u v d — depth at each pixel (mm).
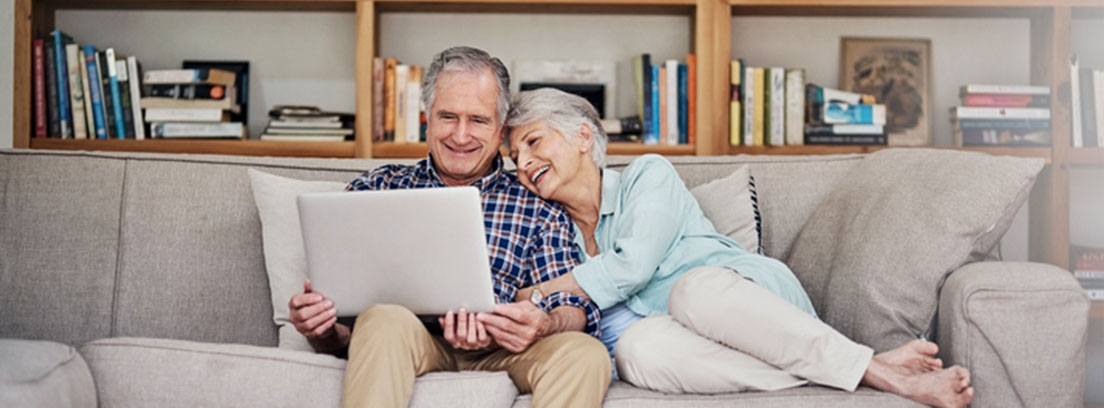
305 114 3016
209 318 1966
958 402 1449
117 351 1477
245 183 2061
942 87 3301
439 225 1464
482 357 1697
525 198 1883
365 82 2996
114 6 3186
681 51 3291
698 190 2102
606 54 3295
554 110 1852
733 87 3031
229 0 3111
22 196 1992
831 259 1879
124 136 3000
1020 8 3100
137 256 1976
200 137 3000
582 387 1424
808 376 1482
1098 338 3027
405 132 3027
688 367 1514
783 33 3293
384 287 1524
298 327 1579
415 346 1452
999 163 1715
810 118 3064
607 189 1895
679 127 3061
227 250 1994
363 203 1472
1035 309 1508
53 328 1937
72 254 1969
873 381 1478
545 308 1710
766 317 1500
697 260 1827
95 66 2992
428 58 3285
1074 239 3318
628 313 1800
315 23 3281
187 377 1442
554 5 3145
